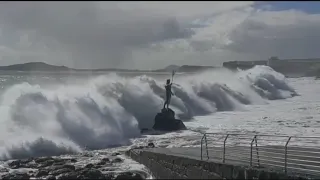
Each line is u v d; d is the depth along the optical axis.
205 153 19.95
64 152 25.70
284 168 15.64
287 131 30.69
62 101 31.52
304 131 30.52
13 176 17.80
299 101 57.44
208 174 15.15
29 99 30.27
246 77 67.12
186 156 18.20
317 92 66.81
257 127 33.66
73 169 19.22
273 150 20.98
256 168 15.28
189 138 30.28
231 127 34.69
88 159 22.98
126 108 39.41
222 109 52.06
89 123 30.77
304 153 20.00
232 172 15.15
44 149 25.42
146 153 20.92
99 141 29.36
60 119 29.34
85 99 32.72
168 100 37.28
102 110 33.09
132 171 19.11
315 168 16.09
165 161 18.55
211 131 33.06
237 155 19.17
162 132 34.03
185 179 15.84
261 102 58.19
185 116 45.22
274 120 37.88
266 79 68.06
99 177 17.28
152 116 40.25
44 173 18.22
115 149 27.17
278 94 64.94
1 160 22.95
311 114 41.62
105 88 40.75
